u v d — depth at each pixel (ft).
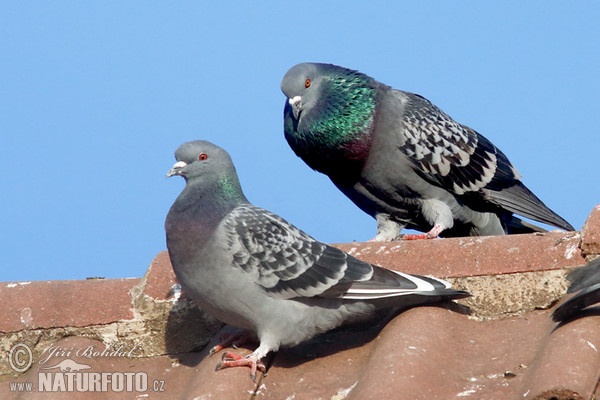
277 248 28.22
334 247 29.01
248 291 27.99
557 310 25.17
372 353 27.25
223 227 28.43
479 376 25.25
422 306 28.45
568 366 22.54
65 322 30.78
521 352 26.13
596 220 28.66
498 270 29.17
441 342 26.48
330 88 44.01
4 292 31.30
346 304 28.35
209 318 30.76
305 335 28.35
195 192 29.94
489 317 28.89
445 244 30.27
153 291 30.94
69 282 31.60
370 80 44.57
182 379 29.14
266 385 27.22
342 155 43.91
